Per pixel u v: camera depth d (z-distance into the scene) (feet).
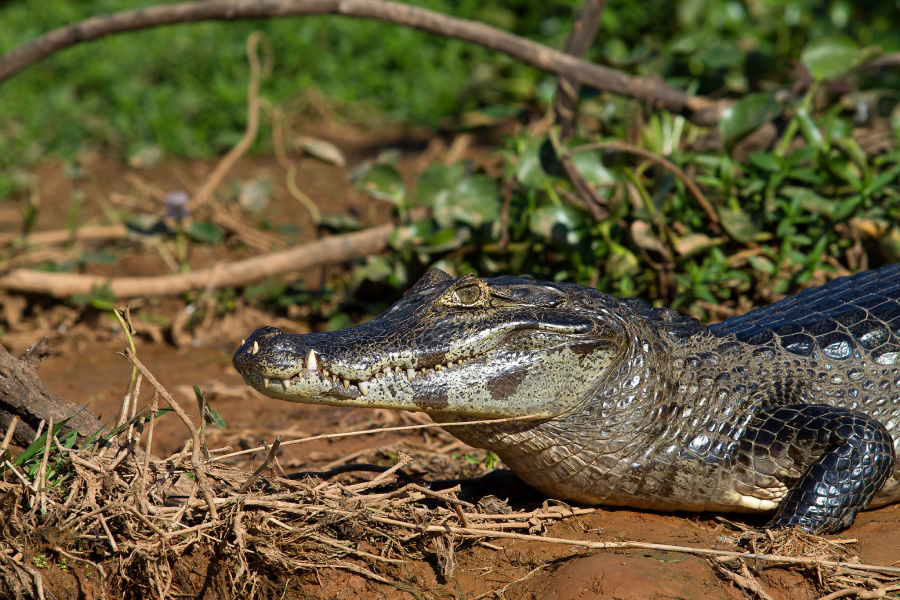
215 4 38.29
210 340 38.65
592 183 35.27
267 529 17.28
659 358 20.62
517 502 21.36
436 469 23.72
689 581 16.48
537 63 38.22
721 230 34.27
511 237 37.19
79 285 38.63
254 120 46.06
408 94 73.97
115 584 17.34
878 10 67.21
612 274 33.94
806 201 33.42
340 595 17.34
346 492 18.63
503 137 44.98
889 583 16.97
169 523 17.16
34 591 16.87
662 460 20.18
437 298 20.04
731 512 20.94
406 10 37.96
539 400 19.60
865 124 42.68
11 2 87.51
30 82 74.69
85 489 17.79
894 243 32.58
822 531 18.99
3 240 45.50
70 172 50.78
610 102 44.19
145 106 70.28
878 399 21.80
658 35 66.90
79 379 33.53
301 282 41.81
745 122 35.12
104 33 39.34
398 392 19.25
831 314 23.18
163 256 44.32
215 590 17.42
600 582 16.17
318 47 76.89
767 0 65.36
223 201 51.80
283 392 18.72
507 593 17.21
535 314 19.69
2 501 17.12
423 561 18.03
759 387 21.09
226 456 18.65
